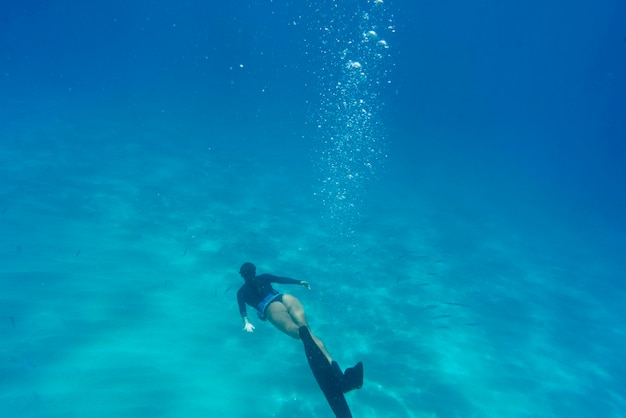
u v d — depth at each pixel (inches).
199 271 252.1
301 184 481.7
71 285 215.8
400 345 213.3
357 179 560.1
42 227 275.4
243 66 2118.6
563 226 507.5
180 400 155.3
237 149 601.6
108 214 312.5
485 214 496.7
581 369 226.4
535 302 296.0
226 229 319.0
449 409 175.2
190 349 183.6
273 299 174.1
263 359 185.3
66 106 695.7
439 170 710.5
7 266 223.0
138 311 204.1
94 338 180.1
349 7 1409.9
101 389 154.2
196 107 904.3
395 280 284.5
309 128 893.8
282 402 162.6
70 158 439.5
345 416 125.0
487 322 254.7
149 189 381.4
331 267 287.3
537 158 1053.2
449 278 305.9
